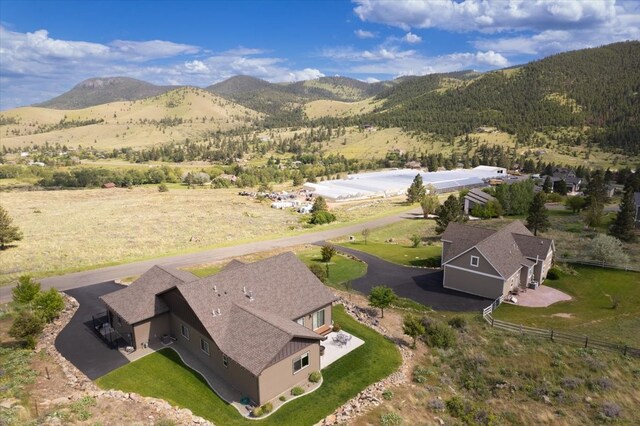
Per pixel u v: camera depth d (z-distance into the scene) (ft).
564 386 84.84
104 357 92.48
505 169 581.94
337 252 187.93
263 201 382.63
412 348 100.53
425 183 456.86
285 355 79.61
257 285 100.32
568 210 288.30
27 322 94.53
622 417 76.38
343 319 115.44
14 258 183.52
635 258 167.73
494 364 93.20
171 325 100.58
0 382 79.61
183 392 80.43
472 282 135.54
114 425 67.51
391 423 71.77
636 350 94.89
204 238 228.43
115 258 183.83
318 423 72.64
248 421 72.79
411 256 180.45
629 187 331.77
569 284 144.36
